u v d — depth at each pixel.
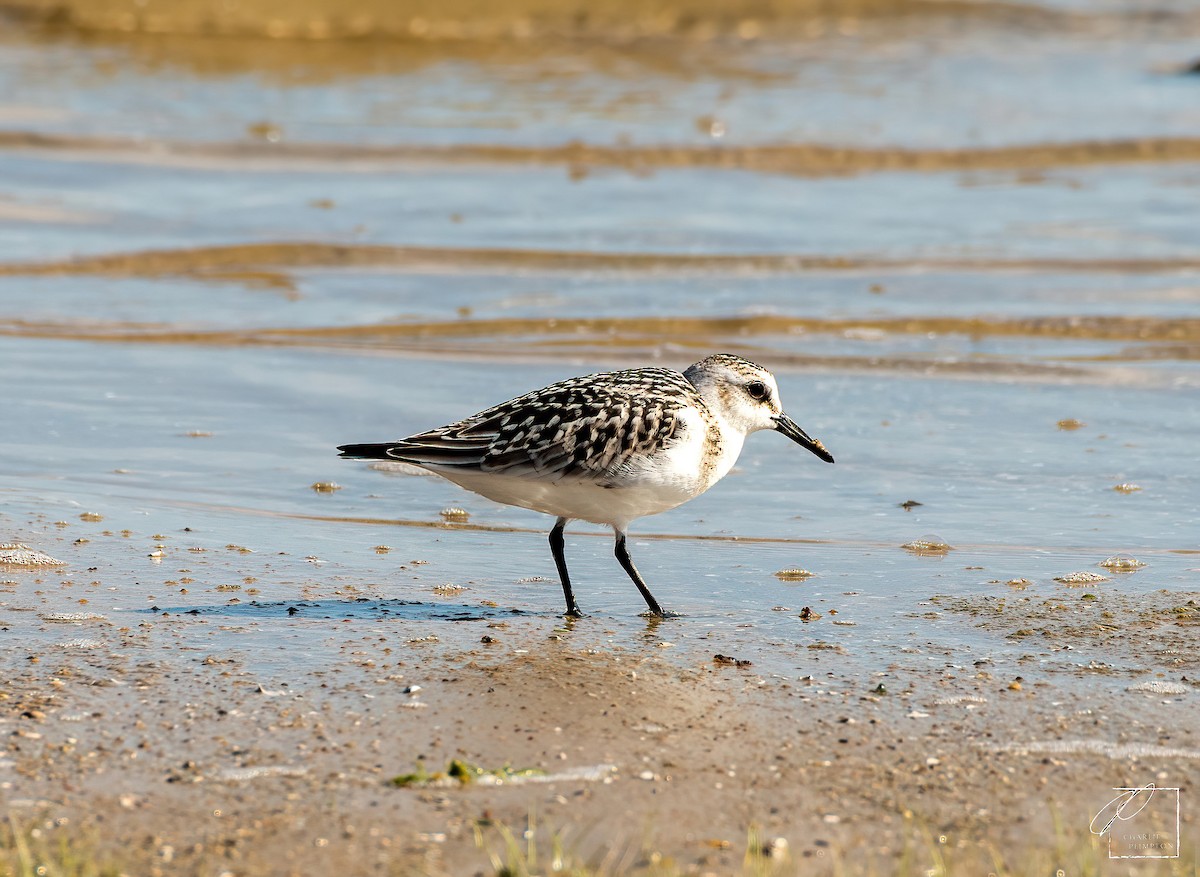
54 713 8.60
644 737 8.45
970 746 8.38
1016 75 36.62
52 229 22.97
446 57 36.34
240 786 7.73
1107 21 43.38
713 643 10.11
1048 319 19.58
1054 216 25.28
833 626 10.48
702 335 19.23
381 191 25.77
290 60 35.25
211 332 18.83
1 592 10.75
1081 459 14.63
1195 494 13.62
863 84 35.00
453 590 11.31
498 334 19.09
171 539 12.23
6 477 13.66
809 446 11.26
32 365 17.19
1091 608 10.79
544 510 10.76
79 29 36.28
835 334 19.22
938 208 25.81
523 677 9.36
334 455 14.73
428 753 8.18
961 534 12.70
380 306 20.14
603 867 6.97
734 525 13.02
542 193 25.98
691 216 24.91
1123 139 30.27
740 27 41.12
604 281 21.47
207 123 29.25
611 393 10.40
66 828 7.25
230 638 9.96
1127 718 8.76
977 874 6.97
